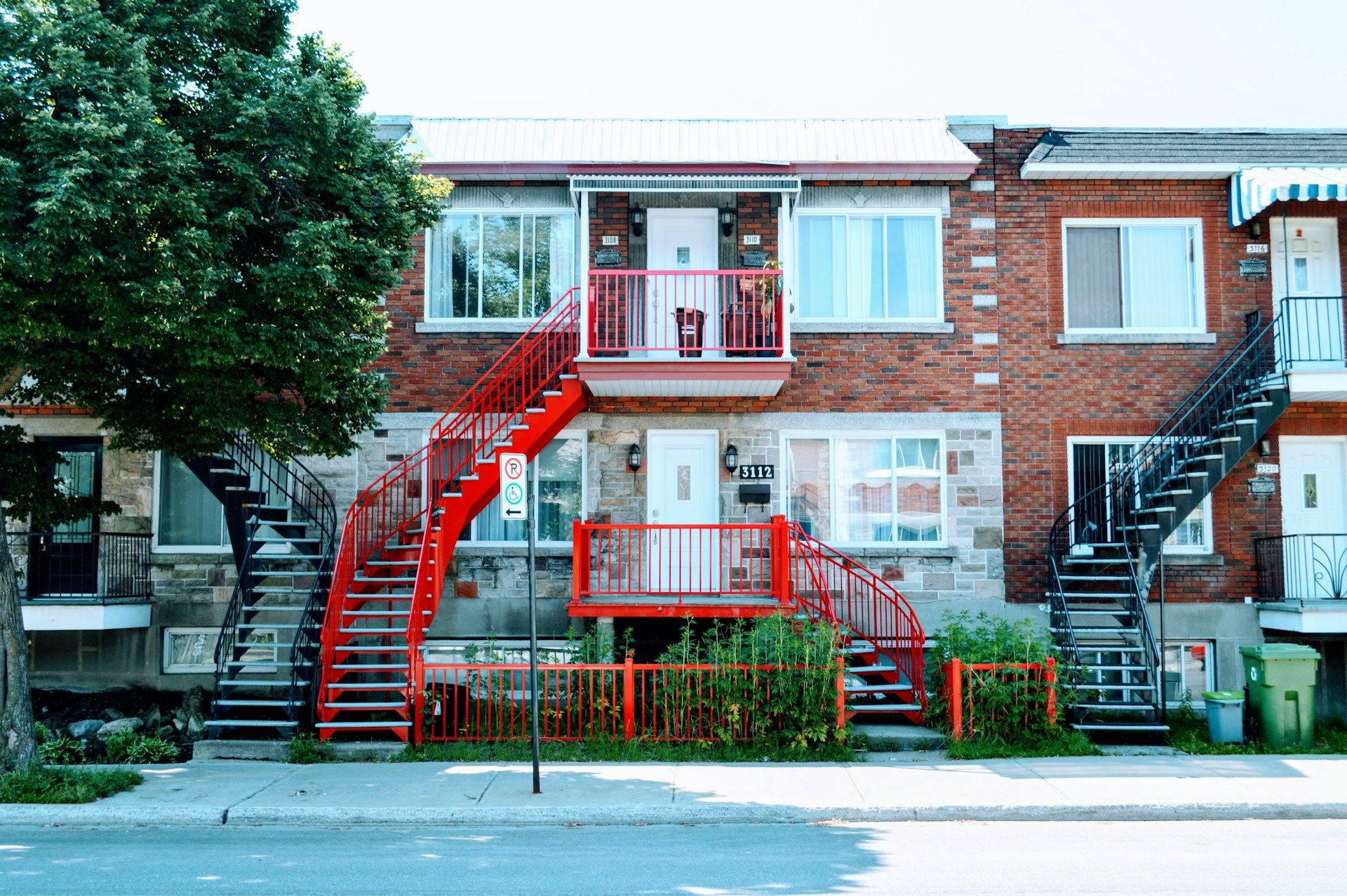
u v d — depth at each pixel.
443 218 15.35
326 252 11.00
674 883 7.80
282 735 12.86
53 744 13.16
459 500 14.30
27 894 7.58
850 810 9.88
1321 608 14.44
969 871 8.11
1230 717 13.13
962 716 12.59
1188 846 8.88
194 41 11.32
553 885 7.77
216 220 10.71
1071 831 9.48
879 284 16.14
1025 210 16.12
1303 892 7.50
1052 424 15.83
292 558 14.56
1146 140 16.27
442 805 9.98
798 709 12.30
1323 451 15.91
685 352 15.41
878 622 15.39
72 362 11.45
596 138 16.22
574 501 15.92
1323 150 16.17
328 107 11.16
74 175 9.37
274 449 13.29
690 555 14.45
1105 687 13.24
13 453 12.39
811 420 15.77
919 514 15.88
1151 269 16.25
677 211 16.22
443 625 15.52
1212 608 15.48
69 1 9.91
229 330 10.77
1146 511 14.81
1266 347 15.76
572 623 15.33
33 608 14.56
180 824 9.80
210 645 15.85
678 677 12.50
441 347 15.94
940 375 15.88
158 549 15.77
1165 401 15.88
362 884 7.83
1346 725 14.90
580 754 12.14
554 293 16.19
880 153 15.86
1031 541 15.66
